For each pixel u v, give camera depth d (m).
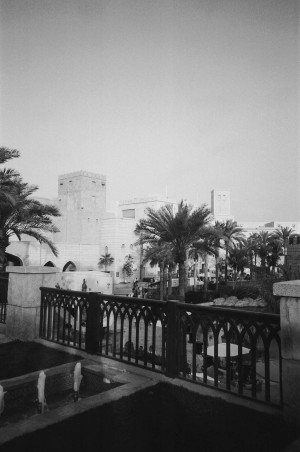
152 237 28.66
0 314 7.04
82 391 4.03
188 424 3.06
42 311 6.26
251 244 55.69
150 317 4.47
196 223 24.42
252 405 3.43
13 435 2.77
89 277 32.25
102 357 4.97
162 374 4.25
